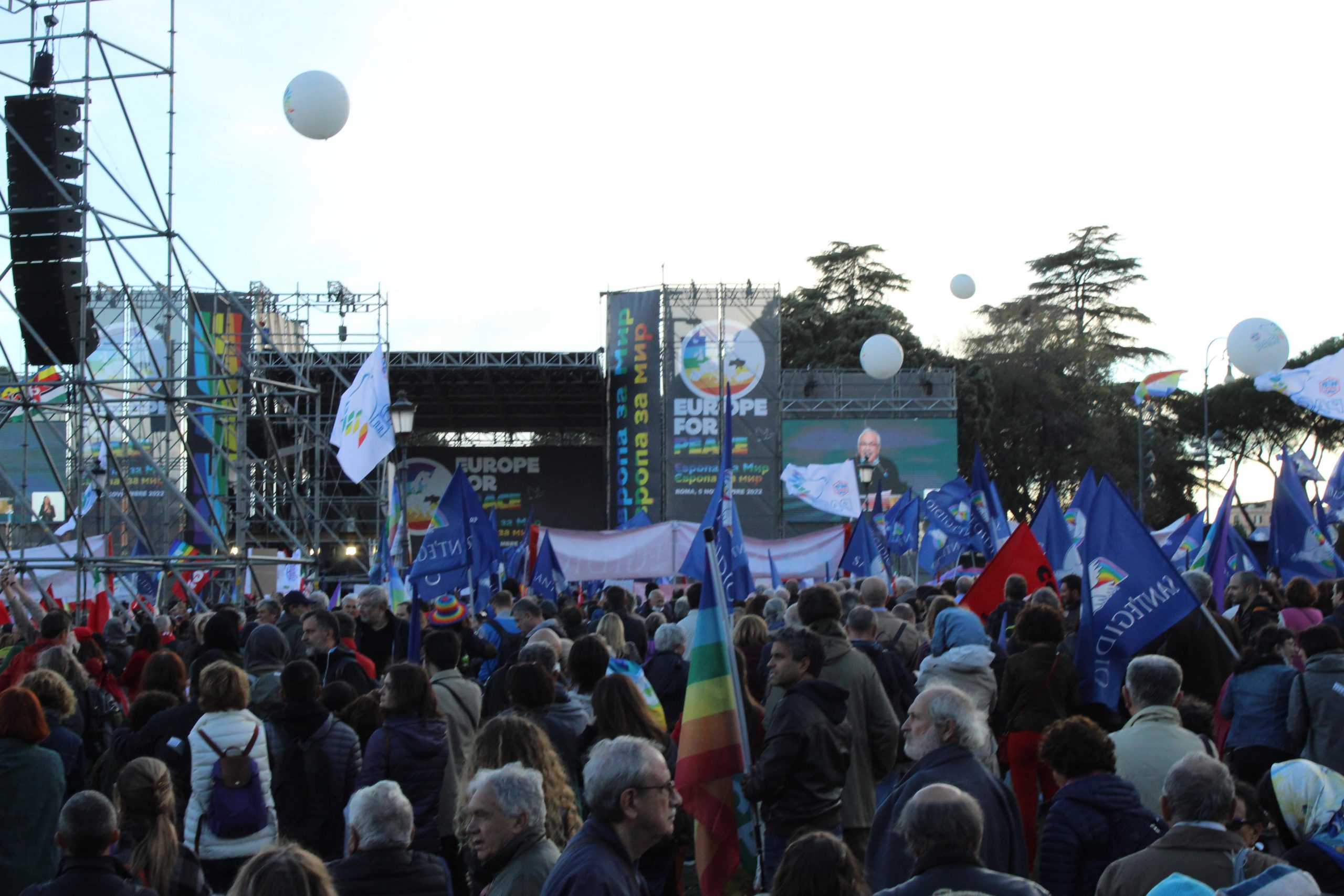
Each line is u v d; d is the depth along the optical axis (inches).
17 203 604.1
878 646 307.3
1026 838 267.6
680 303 1678.2
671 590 797.9
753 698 302.0
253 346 1162.0
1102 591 296.0
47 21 636.7
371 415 587.2
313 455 1378.0
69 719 292.2
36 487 1338.6
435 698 245.6
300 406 1504.7
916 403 1699.1
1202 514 559.2
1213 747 226.7
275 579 970.1
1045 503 537.0
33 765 228.7
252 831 234.1
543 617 421.7
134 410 1229.1
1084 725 196.1
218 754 234.4
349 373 1498.5
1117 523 297.4
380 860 175.9
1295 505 555.2
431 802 237.9
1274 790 167.6
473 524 466.6
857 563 626.2
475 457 1918.1
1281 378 690.2
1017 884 145.8
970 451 2219.5
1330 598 428.1
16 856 224.2
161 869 190.2
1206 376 1503.4
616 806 148.4
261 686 282.7
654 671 321.1
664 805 149.9
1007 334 2353.6
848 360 2252.7
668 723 317.4
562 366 1664.6
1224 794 168.4
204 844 232.8
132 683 349.7
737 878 238.2
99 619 588.4
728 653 227.5
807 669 231.0
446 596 461.1
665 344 1673.2
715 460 1662.2
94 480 766.5
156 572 772.6
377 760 236.5
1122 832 187.3
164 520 1180.5
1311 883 129.3
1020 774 270.2
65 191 612.7
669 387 1669.5
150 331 1222.9
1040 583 377.4
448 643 267.3
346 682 286.7
